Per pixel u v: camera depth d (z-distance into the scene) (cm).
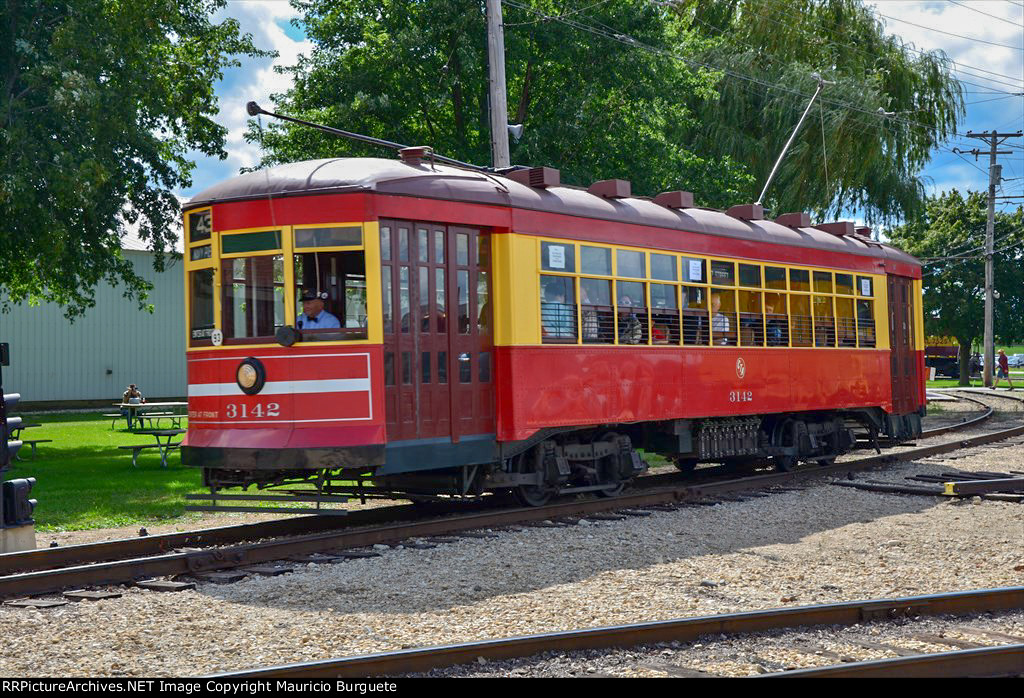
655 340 1310
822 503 1266
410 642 642
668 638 621
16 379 3988
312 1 2444
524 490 1203
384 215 1004
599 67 2303
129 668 588
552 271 1171
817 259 1628
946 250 6053
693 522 1126
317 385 995
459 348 1088
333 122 2248
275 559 909
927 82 3444
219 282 1030
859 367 1720
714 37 3275
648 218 1313
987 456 1730
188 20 2356
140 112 2111
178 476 1628
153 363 4378
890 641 627
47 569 904
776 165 2400
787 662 585
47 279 2314
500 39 1700
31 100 1897
